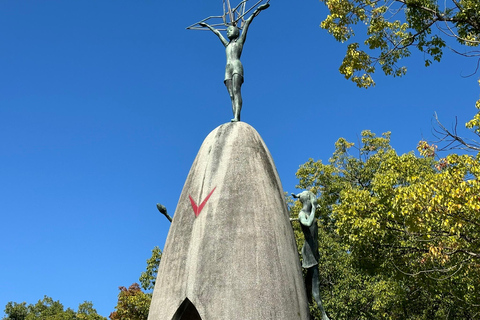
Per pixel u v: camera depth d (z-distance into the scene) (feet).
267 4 31.37
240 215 23.44
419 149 47.78
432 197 40.42
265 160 26.18
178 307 21.99
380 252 53.16
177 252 23.70
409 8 45.42
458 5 43.27
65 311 166.30
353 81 51.34
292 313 21.88
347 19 50.19
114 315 90.89
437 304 61.16
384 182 54.44
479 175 40.45
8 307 172.86
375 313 69.31
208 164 25.90
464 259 44.11
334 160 98.37
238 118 28.91
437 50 47.03
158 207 27.07
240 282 21.63
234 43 31.09
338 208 55.42
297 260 24.45
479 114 43.78
